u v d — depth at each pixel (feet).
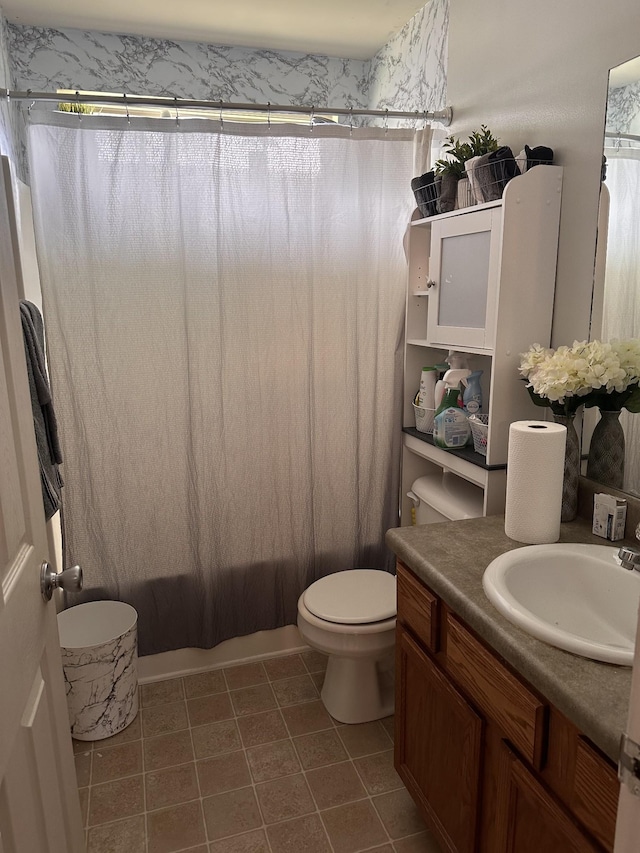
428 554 4.80
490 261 5.72
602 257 5.16
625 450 5.14
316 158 6.93
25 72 8.29
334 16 7.89
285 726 6.81
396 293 7.50
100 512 7.07
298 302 7.22
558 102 5.49
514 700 3.67
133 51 8.60
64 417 6.75
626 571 4.22
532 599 4.44
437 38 7.40
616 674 3.26
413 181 6.89
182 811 5.70
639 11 4.60
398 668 5.38
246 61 9.07
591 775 3.08
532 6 5.69
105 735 6.64
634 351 4.89
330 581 7.16
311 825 5.53
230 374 7.18
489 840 4.15
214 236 6.79
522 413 5.96
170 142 6.47
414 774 5.23
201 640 7.68
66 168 6.27
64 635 7.00
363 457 7.91
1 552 2.96
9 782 2.80
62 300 6.50
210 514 7.40
